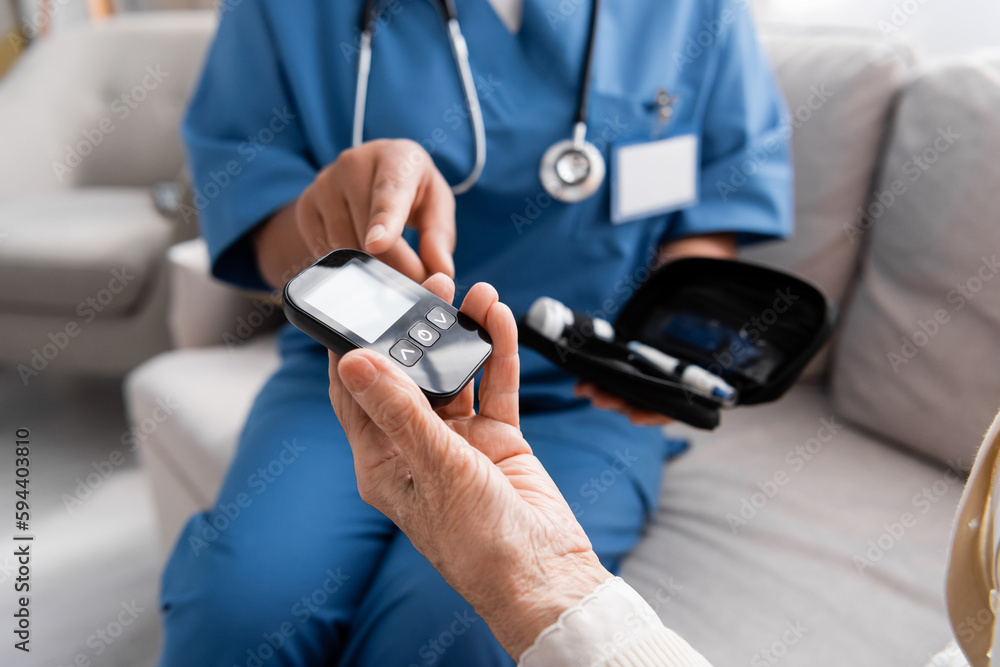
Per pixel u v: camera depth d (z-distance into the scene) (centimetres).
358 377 29
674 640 31
